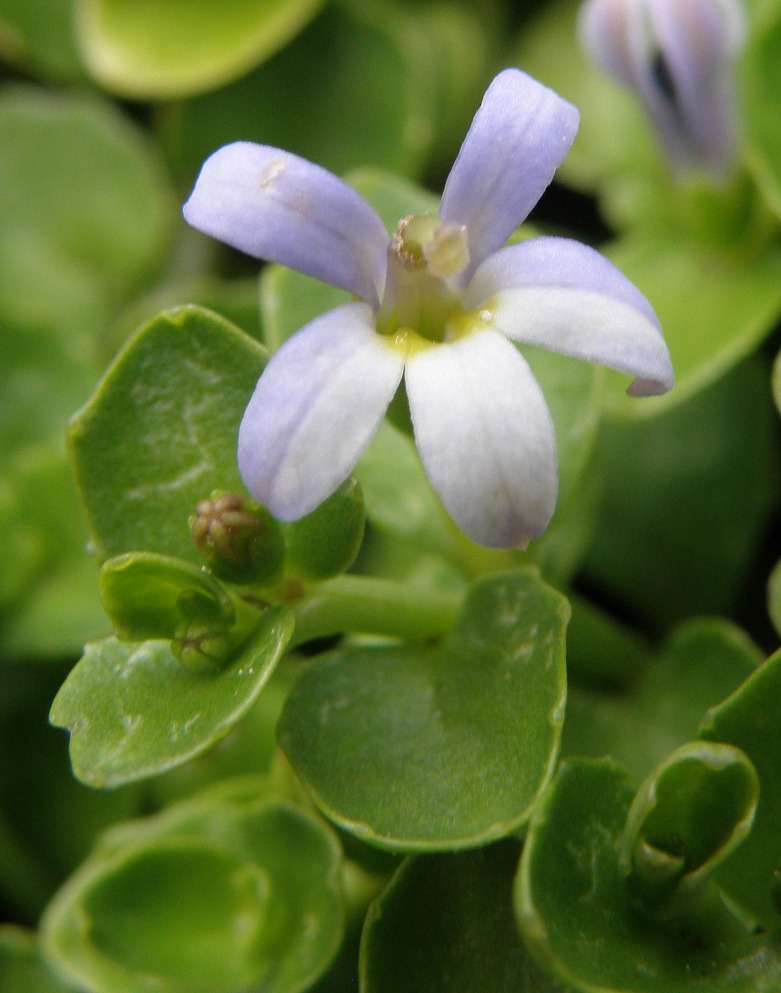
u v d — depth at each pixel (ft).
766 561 0.29
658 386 0.22
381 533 0.29
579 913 0.22
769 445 0.28
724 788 0.22
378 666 0.24
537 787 0.22
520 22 0.32
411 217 0.23
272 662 0.22
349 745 0.23
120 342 0.29
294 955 0.25
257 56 0.30
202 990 0.24
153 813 0.28
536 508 0.22
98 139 0.32
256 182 0.22
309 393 0.22
